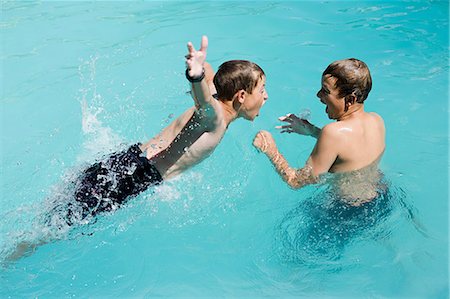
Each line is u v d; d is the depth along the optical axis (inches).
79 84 192.5
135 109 178.2
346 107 131.0
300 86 189.6
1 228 133.2
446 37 217.2
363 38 219.8
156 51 213.3
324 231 129.0
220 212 140.2
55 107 181.0
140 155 136.5
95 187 132.0
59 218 129.9
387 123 169.5
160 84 191.5
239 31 228.4
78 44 221.0
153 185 136.7
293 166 153.8
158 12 250.1
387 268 120.4
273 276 122.4
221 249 130.3
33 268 125.7
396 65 199.6
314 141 164.9
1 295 119.0
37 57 211.8
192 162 137.6
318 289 118.0
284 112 177.2
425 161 152.5
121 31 231.0
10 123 174.4
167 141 138.3
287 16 241.0
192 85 111.0
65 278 123.6
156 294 119.7
